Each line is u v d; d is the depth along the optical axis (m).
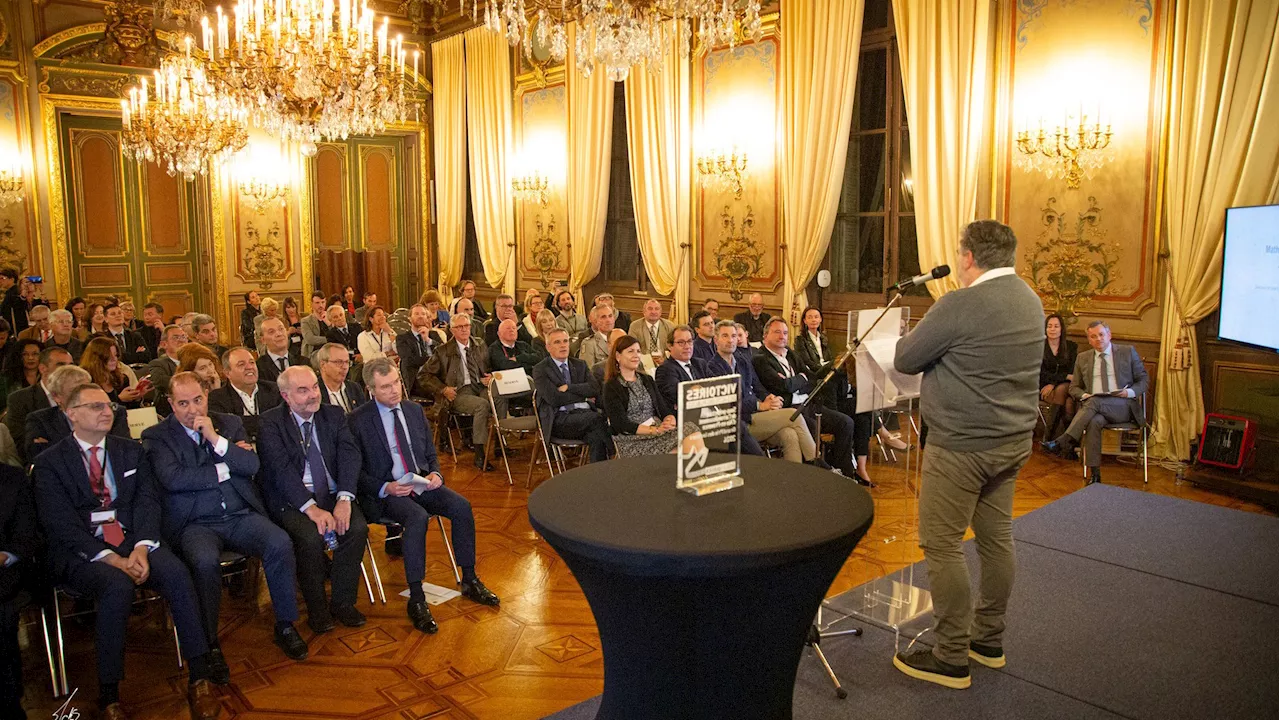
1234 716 2.89
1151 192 6.49
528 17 11.51
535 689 3.39
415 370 7.39
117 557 3.42
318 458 4.17
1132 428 5.97
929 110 7.38
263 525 3.80
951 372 3.04
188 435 3.82
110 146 11.55
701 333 7.07
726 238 9.45
